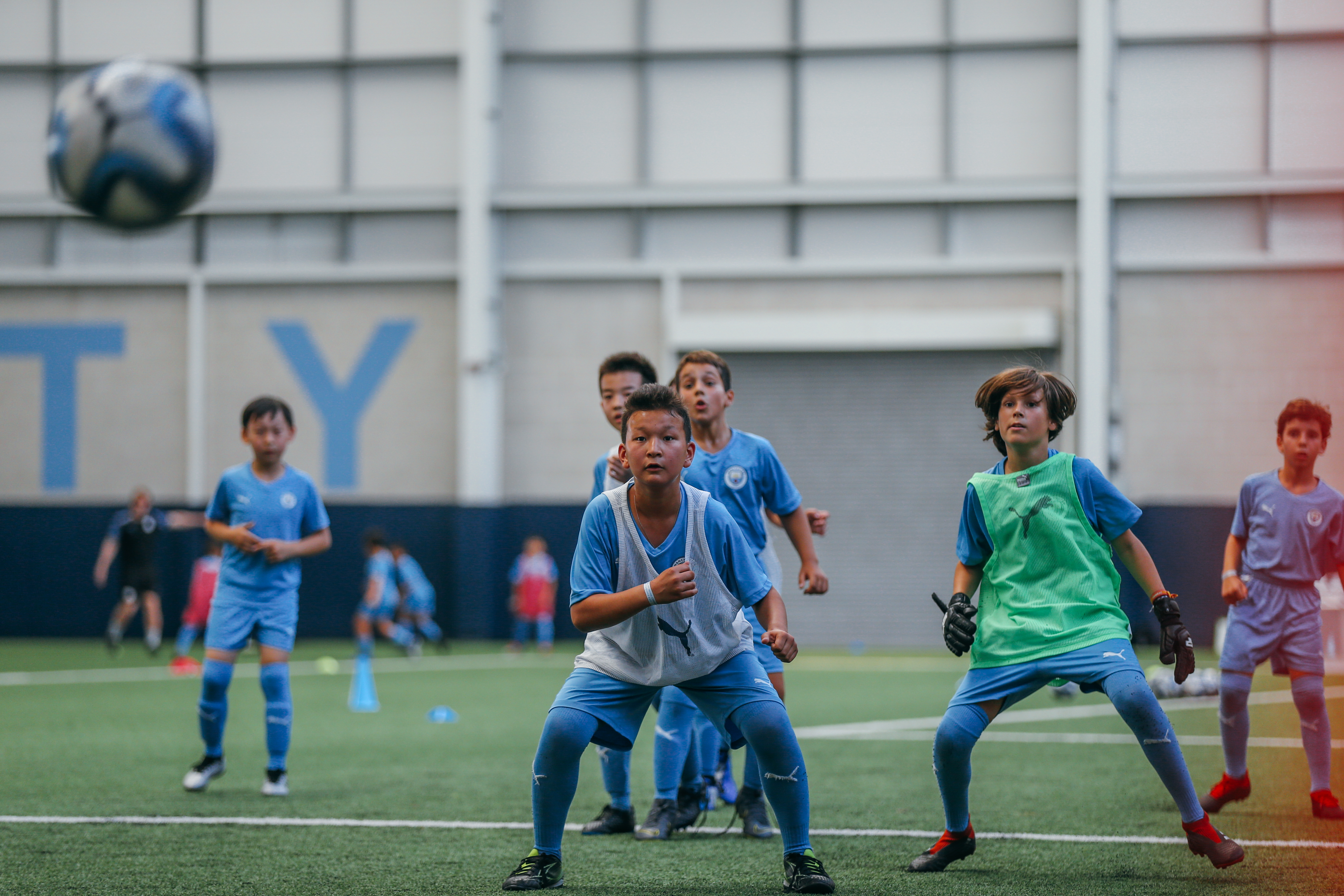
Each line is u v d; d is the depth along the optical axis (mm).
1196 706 24234
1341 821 12602
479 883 10008
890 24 42500
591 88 43469
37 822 12742
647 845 11656
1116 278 41469
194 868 10539
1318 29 40531
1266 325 40812
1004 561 10383
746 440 12938
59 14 44844
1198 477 40938
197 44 44500
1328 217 40625
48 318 45531
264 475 15180
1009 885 9758
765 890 9719
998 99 42031
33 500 45469
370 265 44219
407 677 31766
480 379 42938
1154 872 10211
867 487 42594
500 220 43688
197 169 17562
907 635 42094
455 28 43812
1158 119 41188
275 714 14594
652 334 43438
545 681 30703
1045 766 16797
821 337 42375
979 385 42062
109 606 44812
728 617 9492
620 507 9383
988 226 42188
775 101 42938
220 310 44906
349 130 44156
